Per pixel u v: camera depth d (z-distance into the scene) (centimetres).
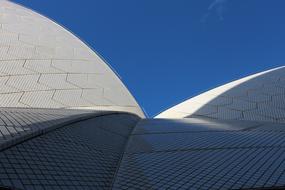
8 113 738
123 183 578
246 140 799
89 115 928
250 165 621
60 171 537
